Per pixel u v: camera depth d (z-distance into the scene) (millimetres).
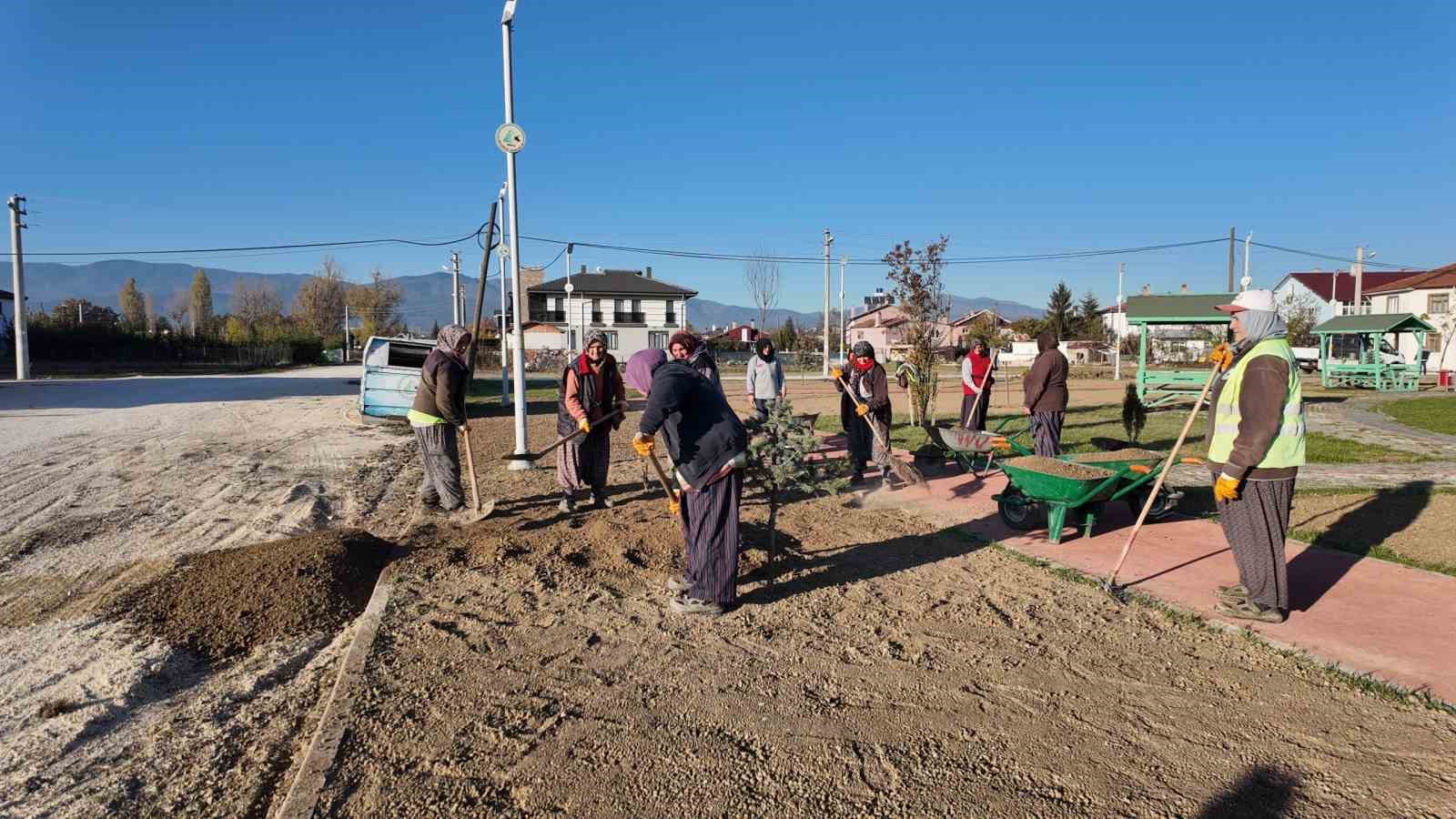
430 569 5738
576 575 5648
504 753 3334
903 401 23547
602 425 7668
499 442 13758
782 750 3355
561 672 4113
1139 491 7305
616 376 7664
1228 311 4730
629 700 3807
